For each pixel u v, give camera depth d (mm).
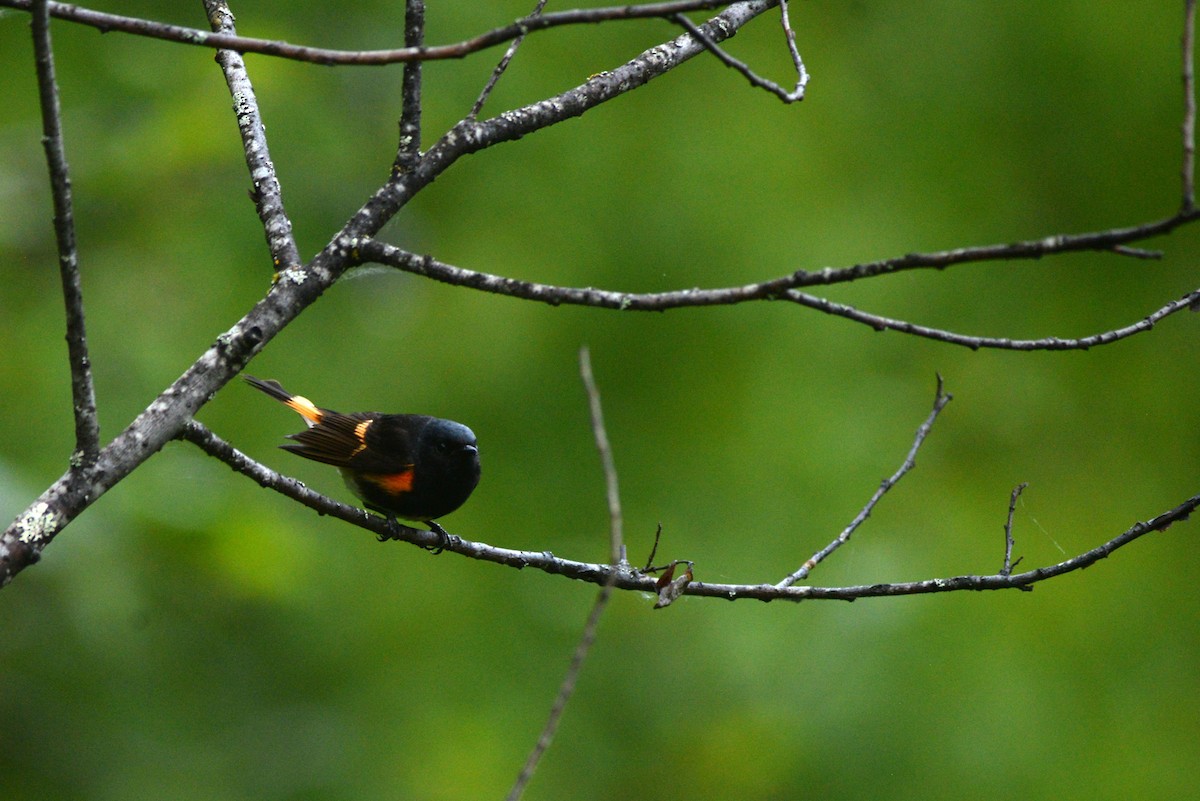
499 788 11148
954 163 14430
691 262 12914
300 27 12695
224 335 5203
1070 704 11758
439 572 12258
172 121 11359
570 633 12117
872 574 11906
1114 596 12523
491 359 12688
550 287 4922
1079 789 11273
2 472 8922
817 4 14859
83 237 11633
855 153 14227
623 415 12680
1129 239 3910
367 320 12750
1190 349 14484
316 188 11906
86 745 10203
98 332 11133
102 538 9297
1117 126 14812
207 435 5223
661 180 13242
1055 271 14562
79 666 10117
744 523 12242
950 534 12391
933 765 11219
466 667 11828
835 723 11367
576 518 12367
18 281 11430
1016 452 13547
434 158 5812
